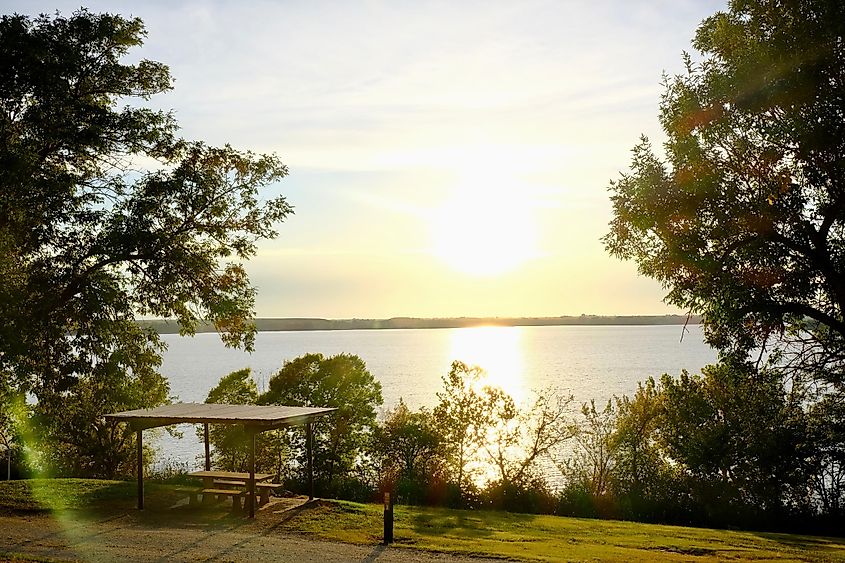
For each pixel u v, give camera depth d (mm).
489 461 32375
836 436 23734
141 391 23875
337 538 17516
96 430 36469
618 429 33312
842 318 15406
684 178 15828
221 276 19344
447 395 32812
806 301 15844
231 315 19172
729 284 15305
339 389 36625
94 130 17359
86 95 18734
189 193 17859
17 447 33938
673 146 16266
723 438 30891
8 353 15477
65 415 21016
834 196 14859
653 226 16266
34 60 16594
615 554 16969
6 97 16625
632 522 25109
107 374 17844
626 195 16641
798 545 20703
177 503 21594
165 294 18453
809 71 14102
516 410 32625
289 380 37812
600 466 32531
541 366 152125
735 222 15461
